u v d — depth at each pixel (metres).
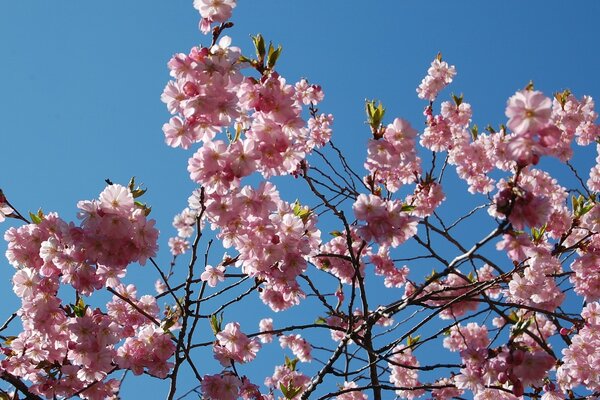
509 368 3.69
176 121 3.84
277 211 4.48
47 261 4.23
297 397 5.38
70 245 4.12
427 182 6.79
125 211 4.01
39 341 4.84
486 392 5.15
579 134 7.23
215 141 3.88
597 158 7.21
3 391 4.78
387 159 4.14
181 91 3.83
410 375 6.99
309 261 6.21
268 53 4.02
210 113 3.78
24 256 4.36
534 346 6.89
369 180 5.05
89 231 4.01
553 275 5.90
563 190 6.93
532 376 3.67
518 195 3.22
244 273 4.64
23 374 4.92
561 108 7.12
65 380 4.80
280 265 4.39
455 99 7.46
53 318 4.55
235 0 3.88
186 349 4.55
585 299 5.73
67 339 4.65
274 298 5.50
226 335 4.85
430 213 6.88
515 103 3.04
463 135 7.57
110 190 3.99
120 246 4.05
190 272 4.35
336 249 6.51
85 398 4.81
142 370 4.59
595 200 6.25
